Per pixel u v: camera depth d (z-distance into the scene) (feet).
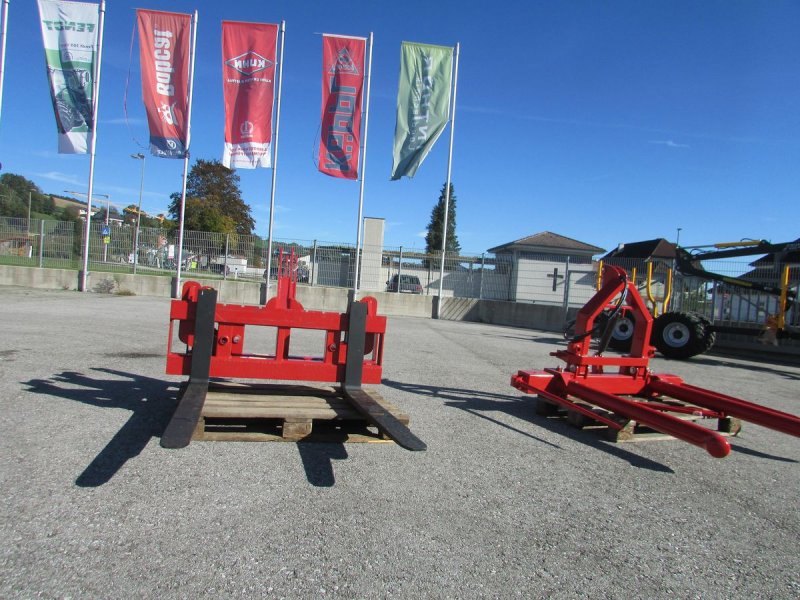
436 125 59.72
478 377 27.94
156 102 56.24
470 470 14.06
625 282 20.16
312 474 13.00
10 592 7.75
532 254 68.54
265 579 8.55
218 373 16.81
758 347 49.55
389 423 13.28
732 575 9.80
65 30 55.67
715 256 44.98
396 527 10.62
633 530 11.32
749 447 18.33
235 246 66.80
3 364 22.16
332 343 17.62
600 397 18.19
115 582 8.19
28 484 11.29
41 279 66.23
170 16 55.01
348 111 58.08
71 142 58.03
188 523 10.16
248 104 56.39
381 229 73.61
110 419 15.94
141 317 42.63
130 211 194.08
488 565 9.50
